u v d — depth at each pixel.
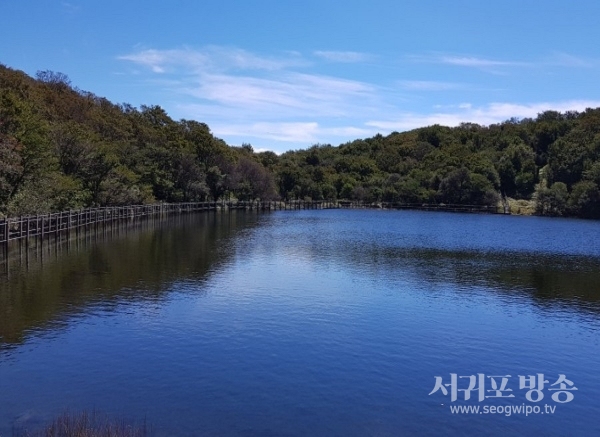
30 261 29.47
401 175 124.38
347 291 24.34
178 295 22.34
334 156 150.00
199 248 38.12
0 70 59.03
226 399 12.26
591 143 104.62
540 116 151.25
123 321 18.16
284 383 13.30
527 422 11.88
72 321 17.97
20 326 17.25
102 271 27.00
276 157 145.12
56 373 13.46
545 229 66.25
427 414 12.02
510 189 116.00
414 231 59.47
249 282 25.75
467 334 18.08
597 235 57.91
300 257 35.16
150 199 65.19
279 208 105.44
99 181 50.31
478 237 53.72
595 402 12.99
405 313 20.59
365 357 15.41
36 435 10.20
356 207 114.31
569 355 16.27
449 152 129.75
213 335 16.95
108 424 10.83
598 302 23.31
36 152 35.16
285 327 18.11
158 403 11.92
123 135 78.69
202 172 85.44
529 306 22.38
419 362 15.22
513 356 16.05
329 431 11.02
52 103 67.19
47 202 36.81
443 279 28.30
